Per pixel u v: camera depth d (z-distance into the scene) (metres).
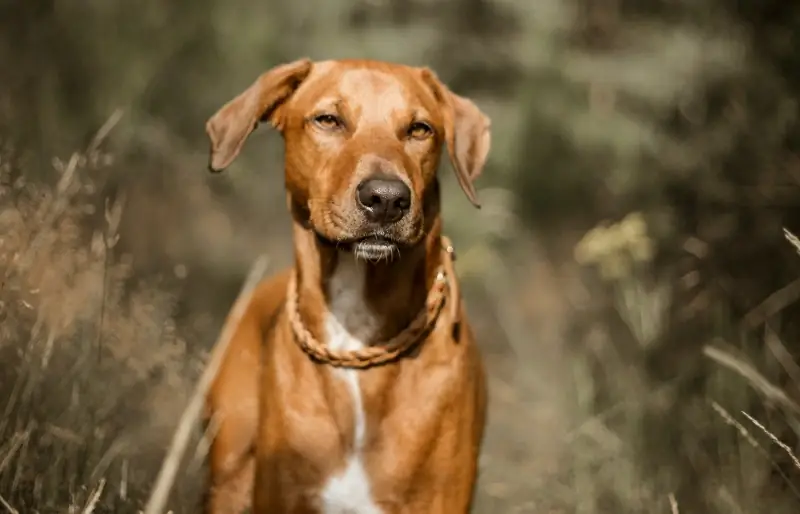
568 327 12.02
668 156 10.64
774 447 7.15
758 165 9.51
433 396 5.64
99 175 10.52
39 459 5.71
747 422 7.35
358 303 5.61
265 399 5.87
